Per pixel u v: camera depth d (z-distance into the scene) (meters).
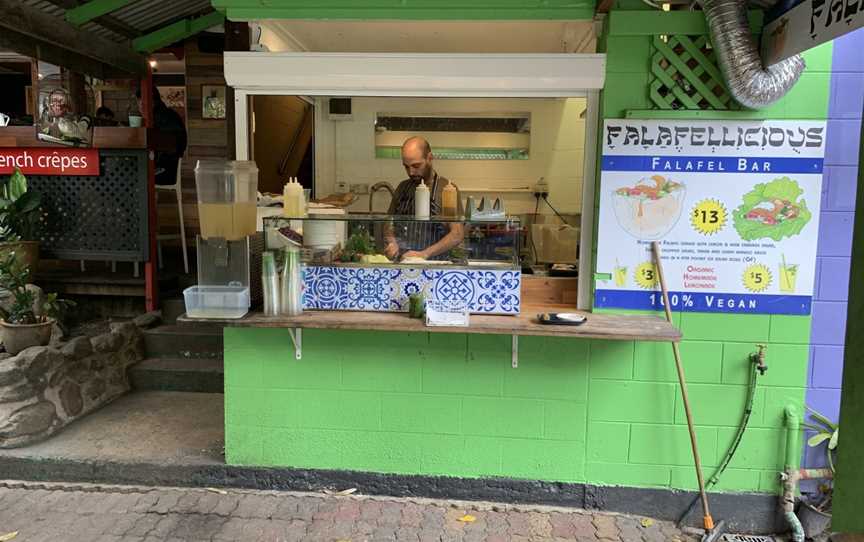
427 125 4.25
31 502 3.00
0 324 3.69
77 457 3.19
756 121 2.72
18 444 3.26
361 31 3.37
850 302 1.53
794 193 2.74
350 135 4.27
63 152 4.40
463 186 4.26
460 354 2.99
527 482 3.03
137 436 3.45
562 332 2.57
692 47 2.72
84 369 3.78
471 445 3.04
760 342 2.85
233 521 2.86
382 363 3.03
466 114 4.11
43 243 4.52
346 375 3.06
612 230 2.86
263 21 3.04
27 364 3.35
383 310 2.94
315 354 3.06
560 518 2.93
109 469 3.17
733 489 2.94
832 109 2.69
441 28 3.38
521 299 3.21
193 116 6.43
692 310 2.86
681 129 2.77
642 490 2.98
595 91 2.87
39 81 4.98
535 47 3.78
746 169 2.76
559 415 2.98
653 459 2.96
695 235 2.82
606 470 3.00
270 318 2.79
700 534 2.85
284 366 3.08
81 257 4.50
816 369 2.84
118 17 4.30
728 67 2.54
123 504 2.99
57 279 4.59
